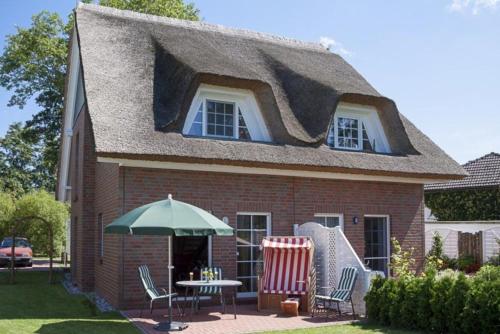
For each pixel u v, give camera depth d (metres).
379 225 18.28
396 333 10.78
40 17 33.28
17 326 11.05
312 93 17.44
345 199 17.27
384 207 18.09
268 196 15.78
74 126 21.77
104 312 13.20
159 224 10.44
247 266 15.47
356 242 17.31
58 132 34.38
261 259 14.87
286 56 20.03
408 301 11.34
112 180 14.75
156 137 13.58
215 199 14.90
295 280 14.20
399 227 18.39
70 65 20.42
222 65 15.55
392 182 18.36
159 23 19.12
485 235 25.72
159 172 14.19
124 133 13.15
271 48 20.36
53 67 33.22
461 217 32.22
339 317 12.87
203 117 15.71
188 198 14.52
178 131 14.29
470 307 10.17
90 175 18.14
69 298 15.84
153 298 12.40
